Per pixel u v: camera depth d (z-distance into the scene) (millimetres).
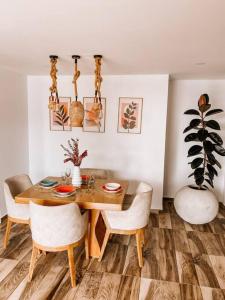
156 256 2689
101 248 2586
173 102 4277
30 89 4168
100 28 1850
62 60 2908
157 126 3838
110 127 3986
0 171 3531
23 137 4129
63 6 1492
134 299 2041
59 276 2309
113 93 3889
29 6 1498
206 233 3256
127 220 2426
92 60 2887
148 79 3762
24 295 2059
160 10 1524
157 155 3908
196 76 3842
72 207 2076
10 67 3463
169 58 2719
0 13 1600
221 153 3451
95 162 4129
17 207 2629
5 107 3592
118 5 1469
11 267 2422
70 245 2164
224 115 4145
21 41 2197
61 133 4168
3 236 3037
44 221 2049
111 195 2545
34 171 4383
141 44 2225
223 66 3094
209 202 3346
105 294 2092
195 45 2223
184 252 2781
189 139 3590
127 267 2475
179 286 2209
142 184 2857
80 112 2707
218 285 2232
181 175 4449
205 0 1385
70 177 3123
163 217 3762
